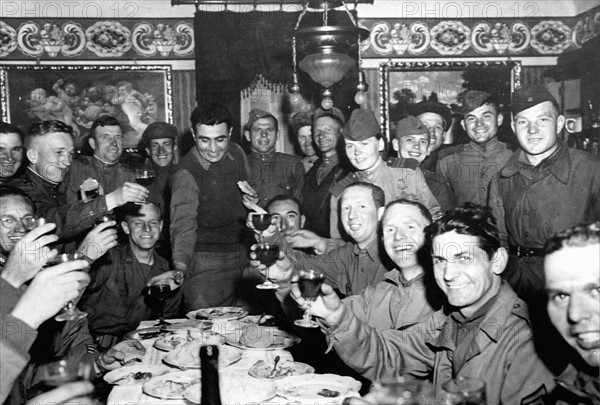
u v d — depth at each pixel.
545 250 1.61
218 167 4.48
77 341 2.81
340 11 6.12
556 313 1.61
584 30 6.20
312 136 5.32
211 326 3.02
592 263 1.51
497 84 6.34
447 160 4.88
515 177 3.68
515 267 3.66
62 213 3.42
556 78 6.27
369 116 3.80
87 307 3.76
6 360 1.62
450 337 2.16
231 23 5.97
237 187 4.52
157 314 3.87
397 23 6.29
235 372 2.37
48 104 6.11
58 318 2.16
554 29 6.37
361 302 2.84
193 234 4.19
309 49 3.82
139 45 6.18
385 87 6.29
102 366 2.61
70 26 6.11
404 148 4.64
